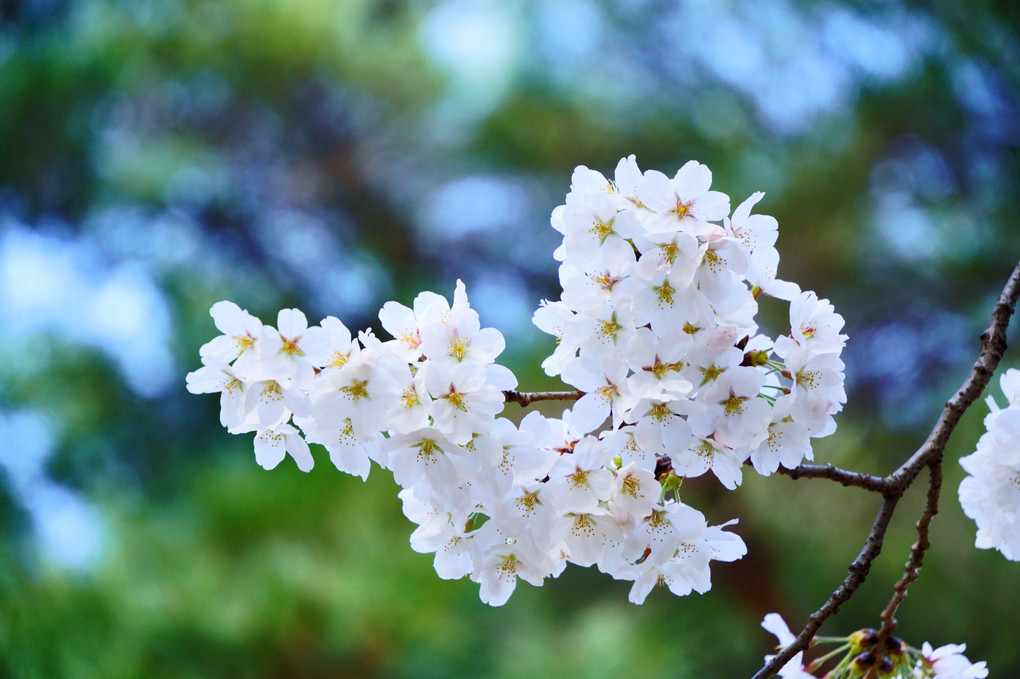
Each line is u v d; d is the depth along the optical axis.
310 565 1.85
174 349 3.03
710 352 1.22
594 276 1.22
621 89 3.15
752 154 2.80
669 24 3.12
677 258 1.21
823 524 2.46
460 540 1.24
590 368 1.22
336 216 3.55
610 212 1.21
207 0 3.13
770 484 2.47
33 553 2.18
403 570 1.87
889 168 2.71
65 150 3.03
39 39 3.09
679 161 2.95
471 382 1.20
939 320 2.64
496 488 1.21
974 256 2.56
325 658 1.80
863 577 1.25
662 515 1.24
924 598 2.36
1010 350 2.35
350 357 1.21
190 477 2.52
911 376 2.61
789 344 1.23
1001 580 2.28
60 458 2.79
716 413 1.22
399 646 1.82
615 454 1.23
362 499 2.03
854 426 2.54
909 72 2.62
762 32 2.88
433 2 3.58
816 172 2.64
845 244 2.64
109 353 3.02
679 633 2.22
